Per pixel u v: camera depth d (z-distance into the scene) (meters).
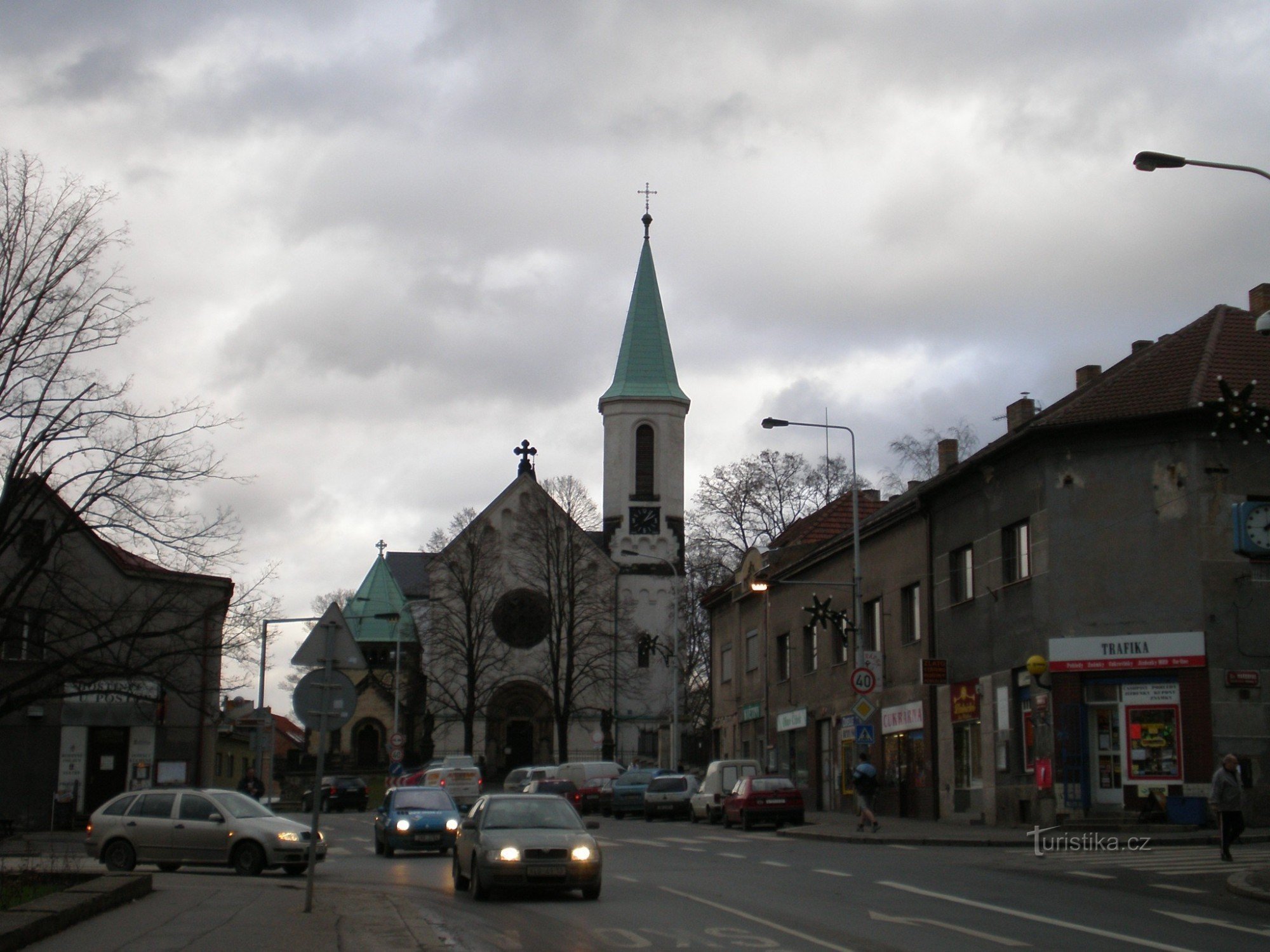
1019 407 39.81
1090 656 32.00
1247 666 30.81
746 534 72.69
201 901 18.58
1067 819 31.61
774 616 55.38
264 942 14.19
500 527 86.06
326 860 30.59
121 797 26.75
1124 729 31.62
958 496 38.41
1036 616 33.56
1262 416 24.80
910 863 24.67
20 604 28.95
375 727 98.69
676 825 45.12
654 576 89.81
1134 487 32.22
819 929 15.53
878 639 44.62
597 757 83.81
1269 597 31.12
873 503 57.44
